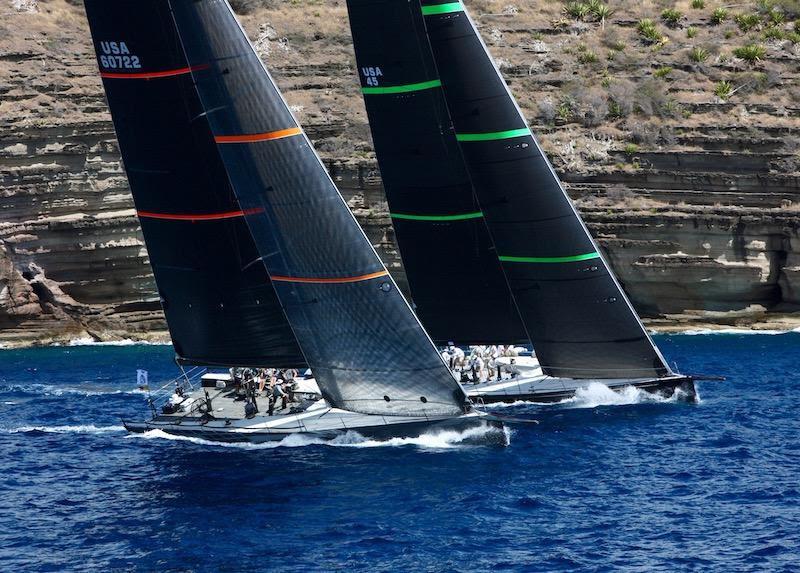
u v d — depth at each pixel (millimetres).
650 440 155875
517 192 167375
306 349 149500
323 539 119250
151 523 125312
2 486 141125
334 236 143625
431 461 144750
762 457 147750
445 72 165125
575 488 134750
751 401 182875
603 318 171250
